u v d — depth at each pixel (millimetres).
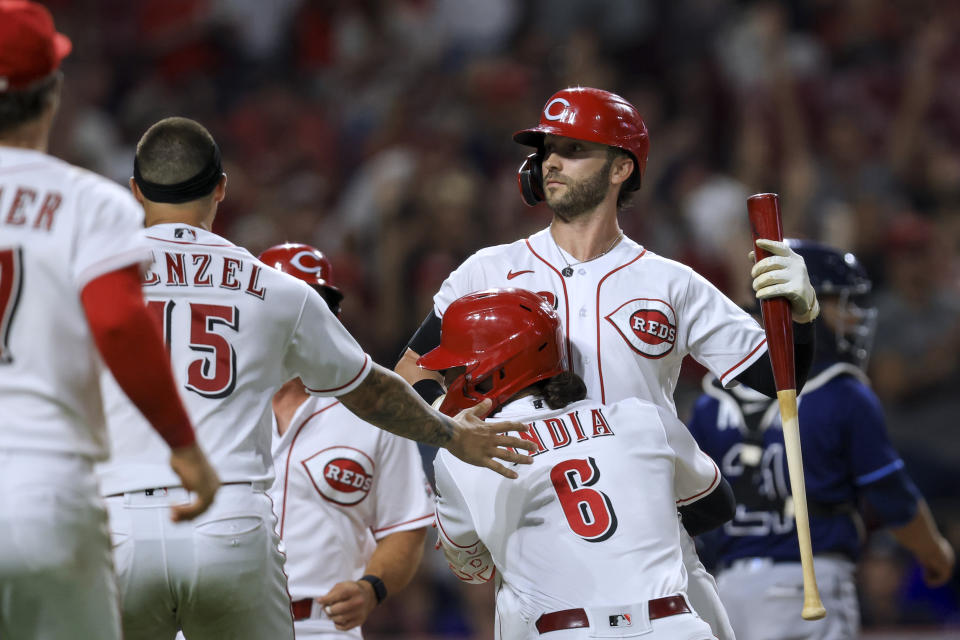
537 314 13391
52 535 9781
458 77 47469
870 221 40375
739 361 14008
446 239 39750
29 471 9805
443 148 43750
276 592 12594
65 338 10055
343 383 12672
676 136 44875
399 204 40000
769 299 13344
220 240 12766
